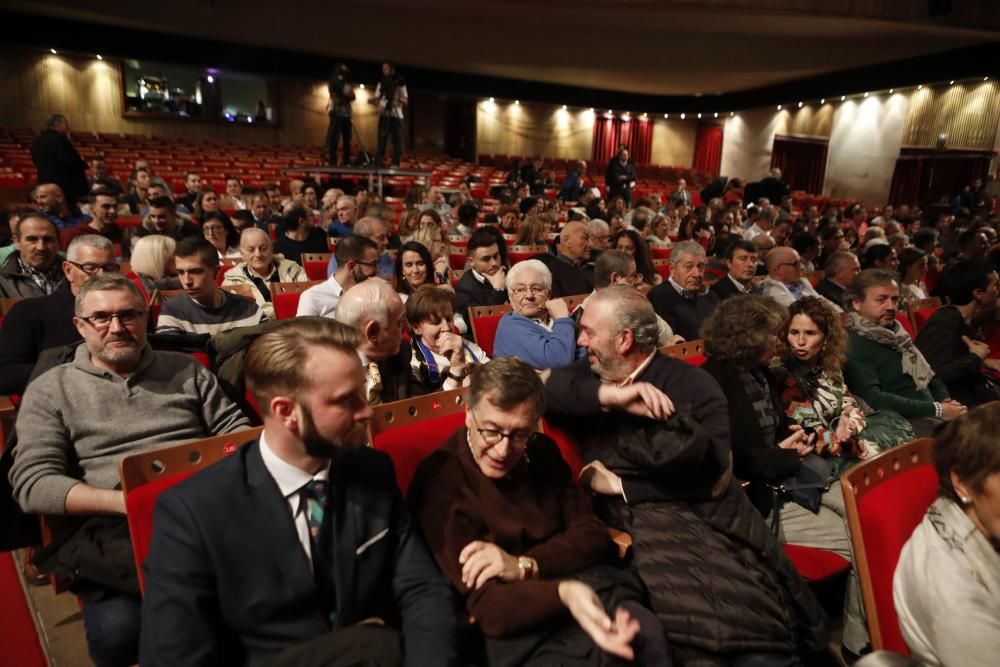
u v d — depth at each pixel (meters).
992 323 3.78
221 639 1.23
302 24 15.75
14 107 15.17
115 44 14.75
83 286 1.78
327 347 1.19
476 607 1.40
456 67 17.61
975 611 1.13
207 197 7.14
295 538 1.24
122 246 4.90
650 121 22.00
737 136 20.83
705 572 1.60
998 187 12.09
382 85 11.33
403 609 1.35
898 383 2.79
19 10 13.69
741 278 4.05
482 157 19.55
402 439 1.76
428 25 16.50
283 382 1.18
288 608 1.24
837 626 2.17
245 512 1.21
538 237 5.65
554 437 1.92
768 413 2.12
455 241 6.69
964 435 1.19
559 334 2.73
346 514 1.29
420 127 20.00
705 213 9.62
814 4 12.88
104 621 1.55
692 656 1.51
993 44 12.78
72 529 1.66
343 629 1.20
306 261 4.94
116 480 1.75
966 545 1.18
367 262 3.23
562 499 1.64
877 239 7.57
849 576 1.95
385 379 2.17
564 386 1.86
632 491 1.75
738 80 17.23
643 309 1.83
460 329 3.26
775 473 1.96
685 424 1.65
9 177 9.44
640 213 8.41
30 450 1.66
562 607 1.36
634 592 1.55
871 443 2.34
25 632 1.20
